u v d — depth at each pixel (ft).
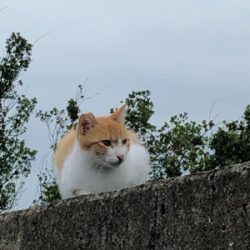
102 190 4.95
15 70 12.16
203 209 2.63
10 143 11.73
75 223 3.22
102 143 4.93
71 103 10.48
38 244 3.44
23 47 12.21
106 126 5.01
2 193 11.36
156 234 2.81
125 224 2.96
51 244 3.36
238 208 2.50
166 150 9.96
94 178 4.94
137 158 5.09
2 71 12.09
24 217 3.58
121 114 5.22
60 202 3.34
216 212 2.58
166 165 9.80
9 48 12.19
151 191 2.87
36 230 3.47
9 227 3.67
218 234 2.55
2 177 11.53
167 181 2.81
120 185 4.98
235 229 2.49
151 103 10.53
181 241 2.69
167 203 2.78
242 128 9.57
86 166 4.95
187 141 9.91
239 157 9.46
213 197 2.60
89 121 5.02
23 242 3.55
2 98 11.98
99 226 3.09
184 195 2.72
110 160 4.91
